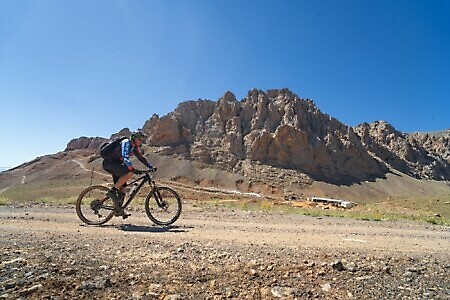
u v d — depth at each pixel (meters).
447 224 13.76
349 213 16.56
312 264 4.82
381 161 197.62
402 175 190.50
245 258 5.05
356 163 183.12
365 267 4.88
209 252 5.36
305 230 8.76
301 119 188.88
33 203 12.97
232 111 195.25
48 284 3.71
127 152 8.27
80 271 4.12
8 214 9.21
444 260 5.67
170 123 184.12
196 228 8.12
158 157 167.50
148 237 6.46
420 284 4.38
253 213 13.40
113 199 8.27
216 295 3.78
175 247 5.60
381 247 6.62
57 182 153.25
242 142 180.12
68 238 5.98
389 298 3.92
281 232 8.12
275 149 173.38
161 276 4.15
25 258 4.45
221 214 12.27
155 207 9.72
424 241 7.98
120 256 4.87
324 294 3.92
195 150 174.75
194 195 119.19
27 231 6.51
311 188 154.00
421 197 43.50
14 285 3.64
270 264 4.75
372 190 164.38
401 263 5.26
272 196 130.62
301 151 173.50
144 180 8.83
